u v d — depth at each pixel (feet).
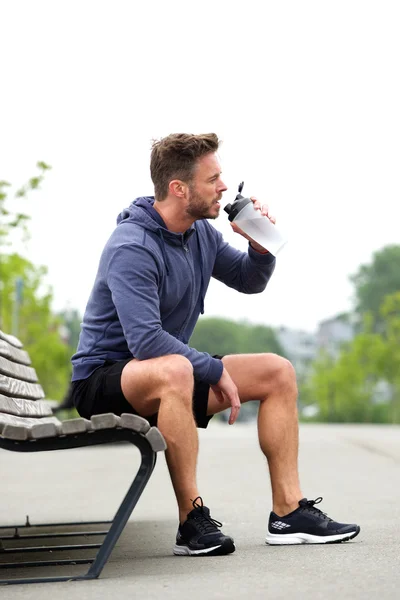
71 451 55.36
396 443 58.13
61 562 15.90
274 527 17.19
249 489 30.96
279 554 15.83
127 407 16.35
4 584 13.73
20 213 81.41
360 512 23.39
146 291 16.38
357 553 15.66
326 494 28.66
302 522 17.07
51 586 13.42
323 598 11.86
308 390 285.02
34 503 28.32
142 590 12.78
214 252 18.29
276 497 17.24
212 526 16.05
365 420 259.19
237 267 18.83
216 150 17.13
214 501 27.20
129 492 13.88
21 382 18.95
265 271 18.67
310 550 16.21
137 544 18.83
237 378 16.98
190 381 15.75
